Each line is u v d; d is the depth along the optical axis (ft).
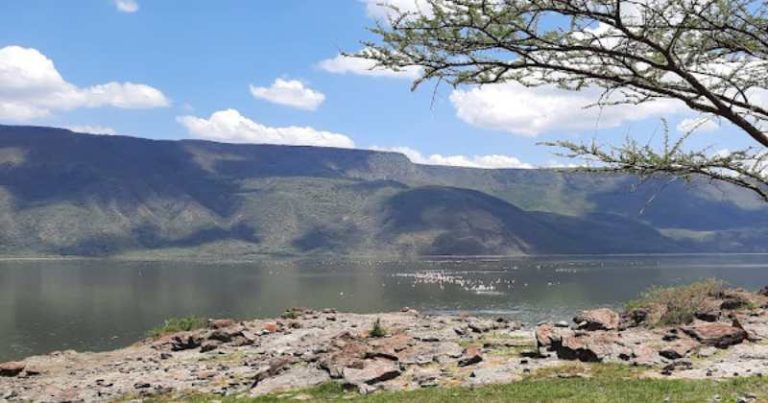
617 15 19.74
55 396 66.49
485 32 20.56
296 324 102.42
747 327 70.69
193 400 59.88
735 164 20.51
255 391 61.36
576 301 329.11
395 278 564.30
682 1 19.60
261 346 89.35
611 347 63.31
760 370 53.98
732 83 20.81
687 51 21.22
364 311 301.63
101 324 278.87
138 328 264.72
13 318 304.09
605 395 48.14
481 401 49.49
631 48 21.33
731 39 20.44
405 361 67.21
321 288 474.08
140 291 465.88
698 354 61.16
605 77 21.08
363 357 68.49
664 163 20.79
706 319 76.84
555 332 70.59
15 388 73.20
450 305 314.35
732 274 556.51
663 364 58.59
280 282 549.95
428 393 53.72
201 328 112.68
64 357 92.58
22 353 204.23
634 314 82.89
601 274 577.84
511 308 293.02
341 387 59.47
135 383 69.67
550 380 55.47
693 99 21.40
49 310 340.39
